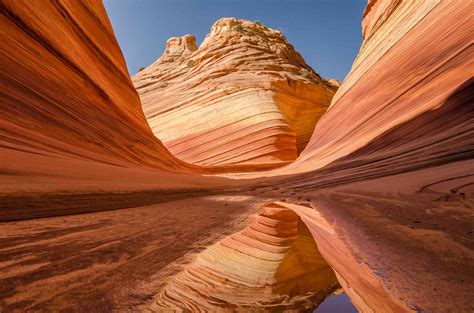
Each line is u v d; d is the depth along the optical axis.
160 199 9.04
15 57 10.02
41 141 8.77
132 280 2.65
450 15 15.48
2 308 1.94
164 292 2.44
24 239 3.74
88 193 6.93
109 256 3.32
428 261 2.99
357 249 3.69
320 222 5.90
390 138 13.80
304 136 43.41
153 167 17.31
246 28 51.72
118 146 14.48
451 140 9.79
